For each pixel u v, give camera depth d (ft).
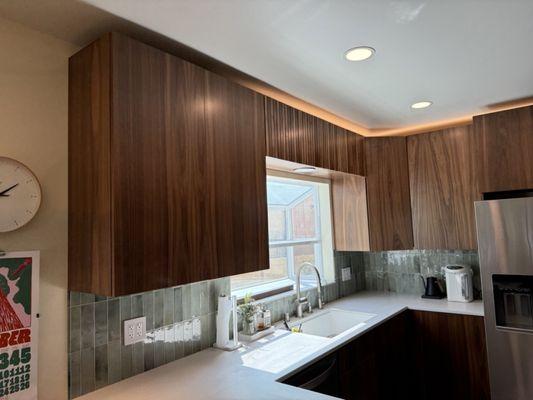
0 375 4.24
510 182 8.25
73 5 4.30
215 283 6.84
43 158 4.76
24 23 4.66
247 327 7.14
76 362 4.87
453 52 5.75
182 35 5.06
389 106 8.32
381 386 7.86
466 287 9.73
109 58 4.44
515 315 7.68
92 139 4.61
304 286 9.95
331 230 10.62
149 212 4.64
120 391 4.95
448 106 8.43
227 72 6.33
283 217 9.67
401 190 10.09
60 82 4.99
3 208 4.33
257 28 4.93
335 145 8.84
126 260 4.35
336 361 6.56
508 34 5.23
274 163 7.60
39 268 4.62
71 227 4.87
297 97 7.64
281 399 4.62
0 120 4.44
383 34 5.16
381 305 9.65
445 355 8.89
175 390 4.93
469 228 9.30
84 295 5.01
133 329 5.50
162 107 4.91
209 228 5.39
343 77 6.64
